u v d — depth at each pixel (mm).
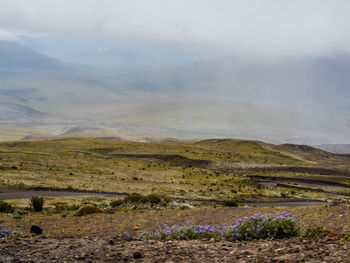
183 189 81562
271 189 96062
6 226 25453
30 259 8570
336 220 25141
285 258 8398
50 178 80688
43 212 37094
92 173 101062
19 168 93438
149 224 26484
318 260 8109
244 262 8227
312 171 162375
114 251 9516
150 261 8484
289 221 12633
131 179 97312
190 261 8461
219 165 166125
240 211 35688
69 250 9625
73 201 50719
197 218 29984
